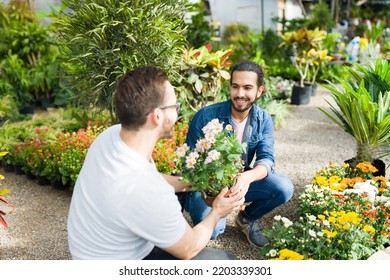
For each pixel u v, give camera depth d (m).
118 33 3.59
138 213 1.58
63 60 3.91
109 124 4.53
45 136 4.51
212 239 2.80
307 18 10.80
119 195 1.58
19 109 6.22
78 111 4.63
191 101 4.75
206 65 4.40
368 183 2.77
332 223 2.40
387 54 8.86
